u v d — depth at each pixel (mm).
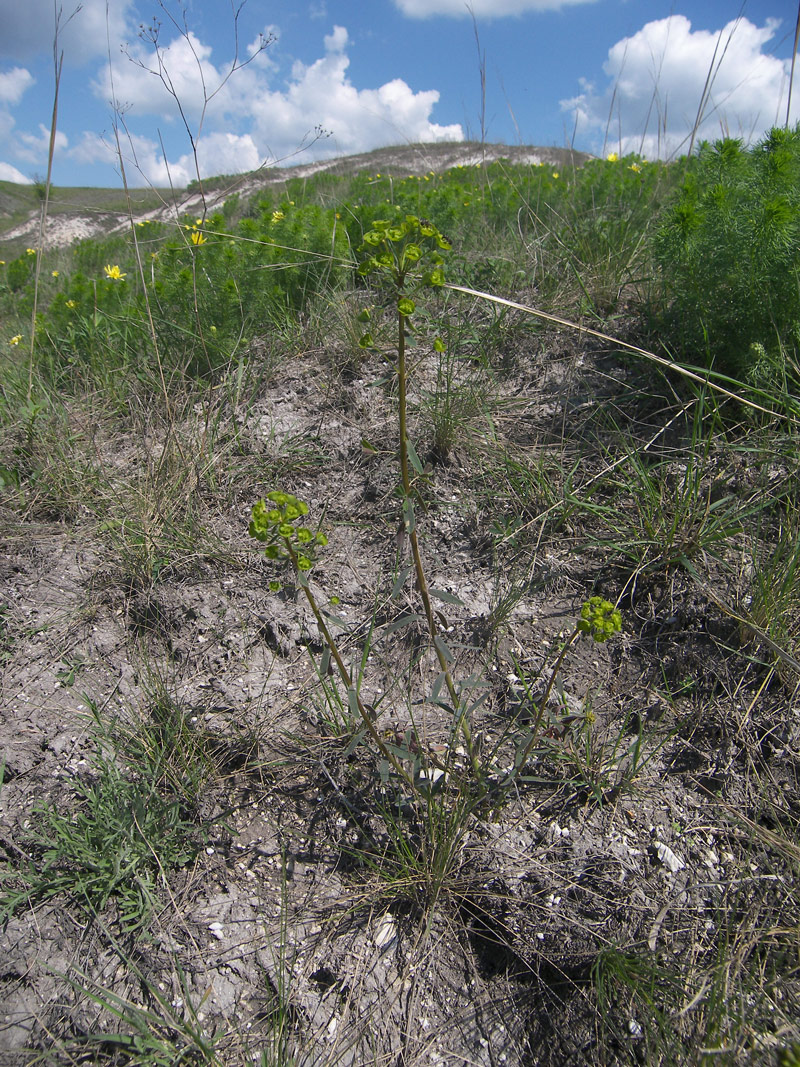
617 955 1568
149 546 2688
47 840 1760
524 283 4129
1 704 2188
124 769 2000
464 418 3105
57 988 1587
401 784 1940
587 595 2479
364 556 2715
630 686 2211
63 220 16938
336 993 1608
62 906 1723
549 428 3104
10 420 3488
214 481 3025
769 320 2775
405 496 1624
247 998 1588
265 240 4125
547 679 2242
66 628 2465
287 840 1881
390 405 3291
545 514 2625
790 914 1653
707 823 1863
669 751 2031
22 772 2000
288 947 1667
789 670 2070
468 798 1827
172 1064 1463
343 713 2070
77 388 3947
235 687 2268
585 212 5152
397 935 1702
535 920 1698
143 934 1663
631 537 2537
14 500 3055
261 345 3945
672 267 3062
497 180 6516
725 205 2760
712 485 2625
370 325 3625
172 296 4031
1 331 5992
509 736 2021
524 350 3531
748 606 2227
